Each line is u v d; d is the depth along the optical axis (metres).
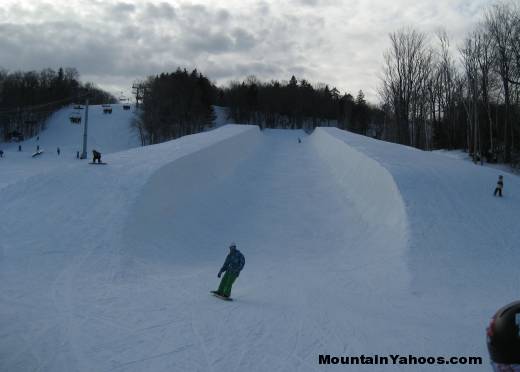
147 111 94.31
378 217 23.28
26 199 21.78
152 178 24.14
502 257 17.84
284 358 8.48
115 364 8.20
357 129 119.44
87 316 11.00
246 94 119.12
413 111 62.06
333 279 15.91
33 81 124.69
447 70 62.25
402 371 7.94
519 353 3.56
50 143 89.50
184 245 20.72
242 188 31.86
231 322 10.59
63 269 15.56
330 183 32.62
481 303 13.45
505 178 27.64
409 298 13.92
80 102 127.69
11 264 15.56
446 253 18.06
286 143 59.25
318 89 141.62
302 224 24.47
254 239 22.19
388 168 26.84
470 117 53.31
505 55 47.19
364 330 10.27
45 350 8.88
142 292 13.53
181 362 8.27
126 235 18.92
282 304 12.38
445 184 25.09
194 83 109.62
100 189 22.92
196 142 38.03
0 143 89.31
